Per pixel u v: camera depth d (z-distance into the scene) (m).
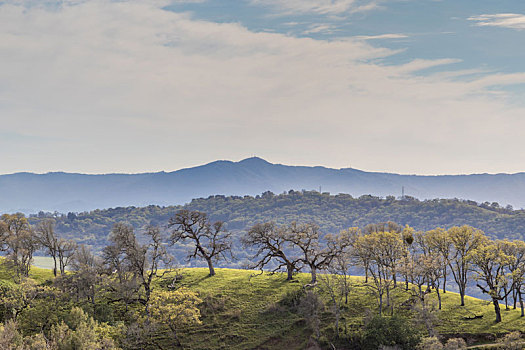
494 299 81.00
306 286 95.75
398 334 73.56
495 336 75.06
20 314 75.19
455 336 76.31
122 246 94.06
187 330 83.44
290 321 84.25
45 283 97.31
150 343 79.69
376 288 91.31
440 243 89.44
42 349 58.69
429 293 91.69
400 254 89.12
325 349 77.06
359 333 77.88
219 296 94.12
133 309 88.25
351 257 91.69
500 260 82.81
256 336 81.19
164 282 102.31
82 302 86.00
